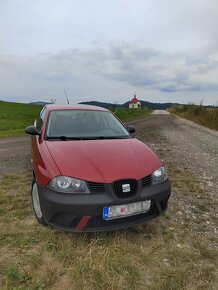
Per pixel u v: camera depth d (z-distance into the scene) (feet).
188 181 21.16
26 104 197.47
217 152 34.88
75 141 13.76
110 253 10.62
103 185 10.84
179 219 14.23
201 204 16.56
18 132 54.34
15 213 14.11
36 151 13.85
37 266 9.86
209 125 76.33
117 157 12.12
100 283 9.00
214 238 12.38
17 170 23.20
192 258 10.66
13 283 8.98
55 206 10.75
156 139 47.26
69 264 10.01
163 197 12.14
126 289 8.86
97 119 16.92
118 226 11.22
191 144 41.91
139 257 10.46
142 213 11.68
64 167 11.21
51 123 15.74
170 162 28.12
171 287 8.99
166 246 11.51
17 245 11.16
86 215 10.66
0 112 120.47
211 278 9.57
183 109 157.48
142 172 11.68
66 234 11.94
